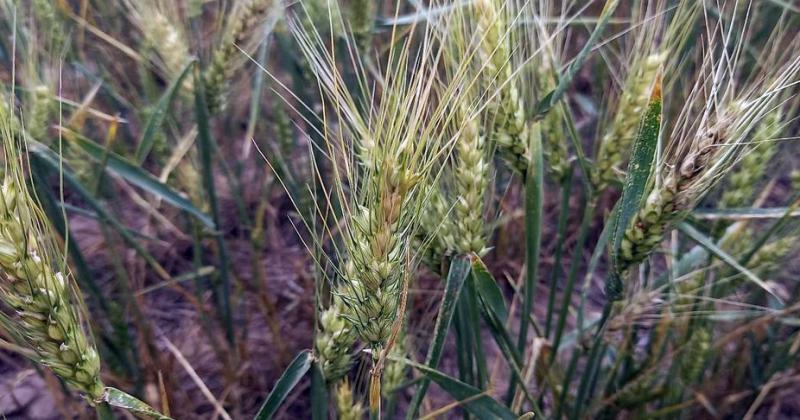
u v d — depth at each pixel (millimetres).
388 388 417
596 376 525
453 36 399
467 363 447
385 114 296
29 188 444
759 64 448
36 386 629
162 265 748
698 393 516
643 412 527
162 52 538
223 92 544
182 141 538
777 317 493
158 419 318
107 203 672
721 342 500
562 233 467
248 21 512
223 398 574
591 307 716
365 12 541
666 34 420
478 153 378
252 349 661
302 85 582
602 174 423
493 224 427
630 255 370
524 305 437
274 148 651
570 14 691
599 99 667
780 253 479
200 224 578
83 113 506
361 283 309
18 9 499
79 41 612
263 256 767
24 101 481
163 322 691
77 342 298
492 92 399
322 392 371
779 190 634
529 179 406
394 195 287
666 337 509
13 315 539
